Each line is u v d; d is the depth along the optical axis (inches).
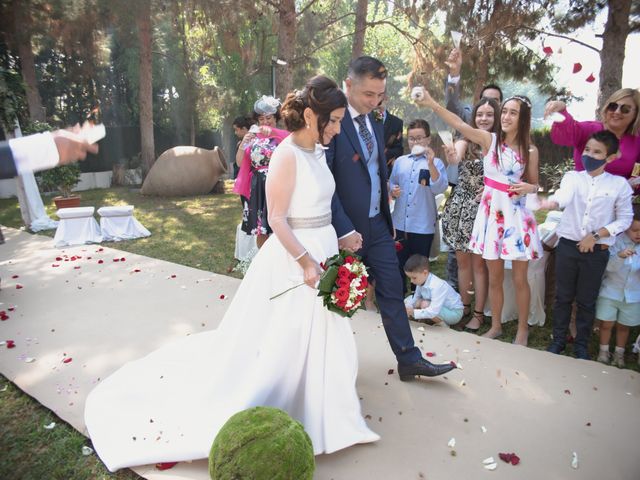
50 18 484.1
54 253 258.7
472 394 118.3
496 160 136.1
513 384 122.6
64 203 350.9
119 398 110.7
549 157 495.8
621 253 130.0
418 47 418.6
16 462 97.3
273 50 620.7
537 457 95.9
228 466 75.1
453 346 143.7
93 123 66.3
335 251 98.8
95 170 599.8
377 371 129.3
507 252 136.8
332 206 106.4
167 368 121.6
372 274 120.3
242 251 239.6
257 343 98.2
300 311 93.8
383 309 120.0
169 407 105.4
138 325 161.2
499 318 152.3
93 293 193.5
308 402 95.3
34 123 353.4
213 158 505.4
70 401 116.0
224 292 193.0
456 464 93.8
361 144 113.4
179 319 165.9
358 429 97.2
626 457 95.9
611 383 122.9
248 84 654.5
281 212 92.0
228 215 384.5
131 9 485.4
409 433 103.0
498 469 92.4
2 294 194.2
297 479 75.8
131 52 625.0
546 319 168.2
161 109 697.0
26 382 125.4
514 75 372.2
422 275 153.3
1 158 59.9
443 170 166.4
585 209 129.3
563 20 352.2
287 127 92.6
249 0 433.1
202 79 713.0
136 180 625.9
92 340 150.0
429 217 170.4
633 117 133.1
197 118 684.1
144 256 250.4
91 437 100.8
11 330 158.9
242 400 94.2
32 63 502.0
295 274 94.3
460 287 169.6
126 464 92.4
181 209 416.8
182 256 256.4
